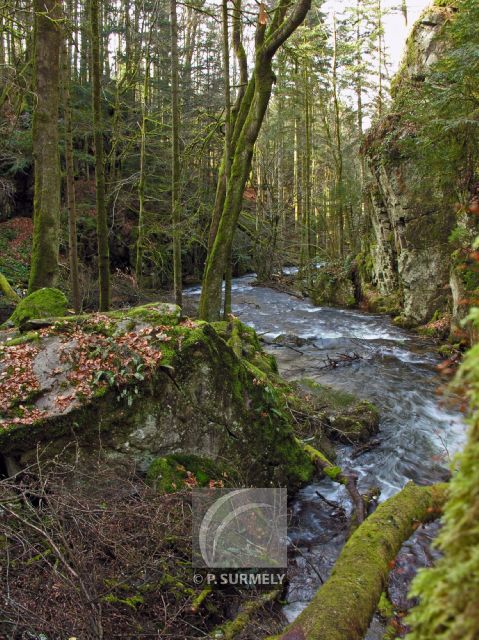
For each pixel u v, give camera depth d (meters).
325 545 4.18
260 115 8.57
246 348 7.37
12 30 7.30
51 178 7.50
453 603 0.56
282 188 25.19
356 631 1.36
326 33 18.83
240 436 4.71
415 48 13.69
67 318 4.95
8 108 13.76
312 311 16.45
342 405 7.04
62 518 3.01
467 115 6.95
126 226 18.45
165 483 4.01
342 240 20.98
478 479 0.59
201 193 13.05
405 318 13.45
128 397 4.22
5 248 15.38
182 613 3.10
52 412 4.01
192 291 20.05
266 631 3.05
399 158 12.65
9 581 2.69
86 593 2.55
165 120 17.50
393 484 5.23
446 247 12.23
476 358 0.61
